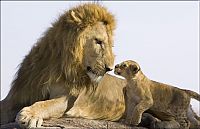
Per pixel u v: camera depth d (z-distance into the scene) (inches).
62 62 497.7
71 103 501.0
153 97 538.3
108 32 517.0
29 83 516.1
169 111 539.8
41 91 505.0
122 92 554.3
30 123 438.3
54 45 510.3
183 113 540.1
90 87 511.8
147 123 526.6
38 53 525.3
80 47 496.1
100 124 481.7
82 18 504.7
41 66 515.5
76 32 498.0
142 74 536.4
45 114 468.8
